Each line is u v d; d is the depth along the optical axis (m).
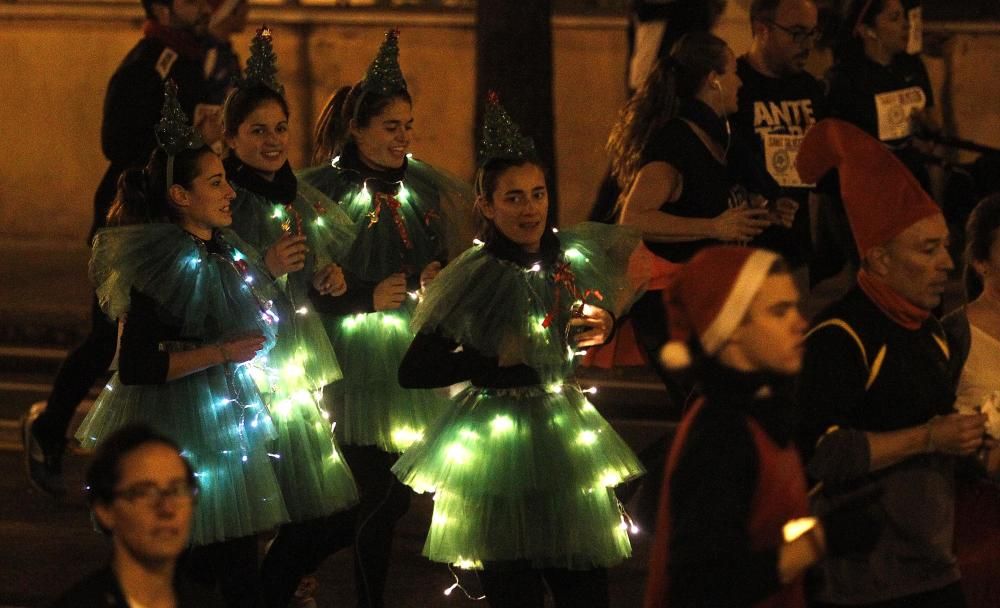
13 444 17.52
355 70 26.88
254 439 10.73
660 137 12.85
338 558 13.96
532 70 20.89
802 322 7.14
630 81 16.20
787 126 14.23
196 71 16.17
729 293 7.01
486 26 20.92
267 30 12.03
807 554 7.04
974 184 15.27
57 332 22.69
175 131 10.65
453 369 10.11
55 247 27.98
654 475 7.86
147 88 15.81
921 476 8.41
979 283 9.94
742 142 13.28
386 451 11.94
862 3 14.76
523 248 10.21
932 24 25.16
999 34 24.94
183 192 10.52
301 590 12.29
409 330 11.18
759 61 14.30
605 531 10.09
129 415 10.57
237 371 10.79
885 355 8.38
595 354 12.98
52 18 27.75
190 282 10.43
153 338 10.36
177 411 10.50
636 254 11.89
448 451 10.13
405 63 26.75
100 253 10.32
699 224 12.65
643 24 15.78
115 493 6.82
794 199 14.20
